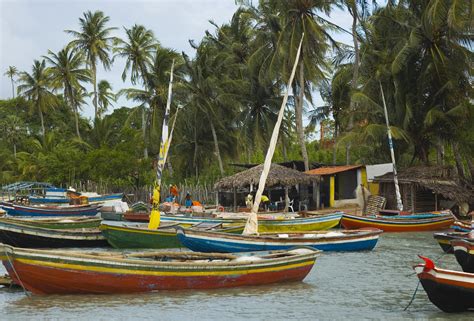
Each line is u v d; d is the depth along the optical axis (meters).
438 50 38.84
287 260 17.39
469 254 16.41
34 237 23.38
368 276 19.19
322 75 44.62
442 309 13.90
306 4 41.25
